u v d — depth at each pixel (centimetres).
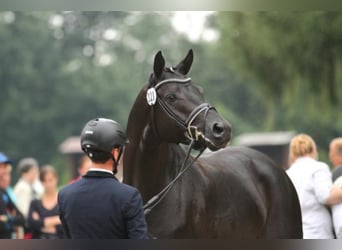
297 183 1009
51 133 6919
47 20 7619
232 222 849
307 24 2352
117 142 633
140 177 802
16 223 1196
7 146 6750
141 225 616
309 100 2483
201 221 805
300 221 949
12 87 7050
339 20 2323
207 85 7475
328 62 2370
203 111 764
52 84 7238
